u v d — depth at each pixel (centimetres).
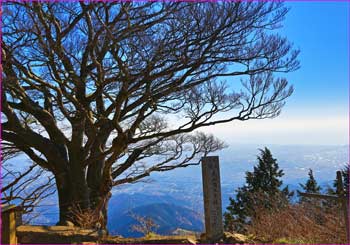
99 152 1028
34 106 960
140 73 828
